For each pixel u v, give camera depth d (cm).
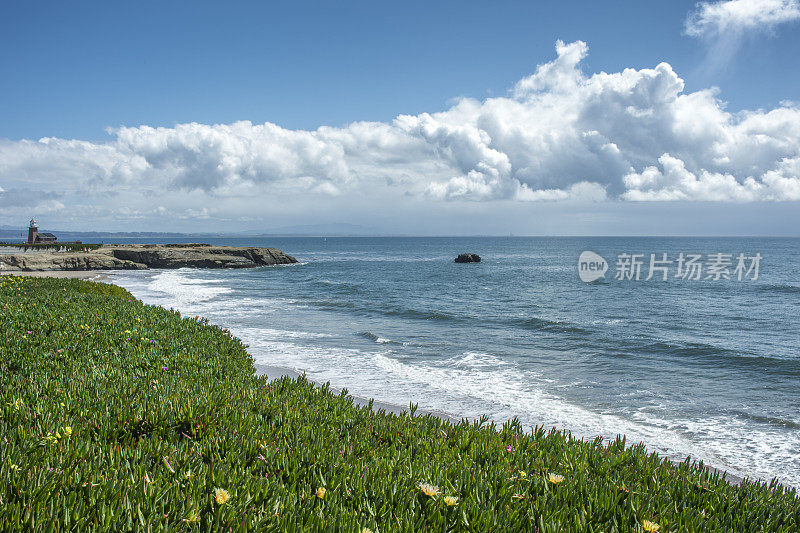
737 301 3884
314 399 712
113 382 675
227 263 7800
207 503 311
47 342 933
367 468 412
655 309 3341
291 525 296
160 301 3203
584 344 1997
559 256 13088
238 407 562
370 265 9056
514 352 1800
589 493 402
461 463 456
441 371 1465
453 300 3781
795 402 1225
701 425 1041
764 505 421
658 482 462
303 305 3216
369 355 1658
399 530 313
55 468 325
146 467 352
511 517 346
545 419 1052
